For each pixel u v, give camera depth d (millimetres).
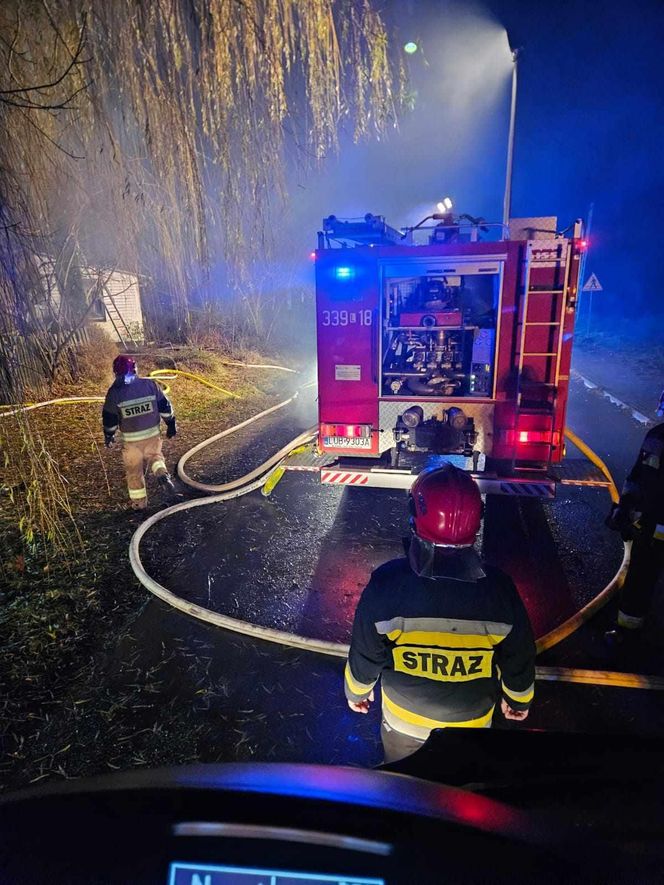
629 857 836
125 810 824
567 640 3414
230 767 913
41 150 5938
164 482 6398
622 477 6512
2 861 773
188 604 3707
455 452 5016
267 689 3004
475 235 5977
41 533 4906
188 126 6109
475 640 1584
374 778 895
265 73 5766
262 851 775
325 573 4309
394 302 5281
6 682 3051
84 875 755
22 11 4809
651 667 3184
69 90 5262
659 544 3076
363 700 1800
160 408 5562
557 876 780
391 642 1666
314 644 3301
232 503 5762
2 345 6922
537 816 922
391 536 4977
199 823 799
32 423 8266
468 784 1171
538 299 4668
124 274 12094
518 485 4852
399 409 5223
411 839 790
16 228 5820
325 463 5406
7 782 2414
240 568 4383
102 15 5180
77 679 3090
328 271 5082
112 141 5828
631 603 3236
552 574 4297
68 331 10758
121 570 4312
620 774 1135
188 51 5590
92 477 6496
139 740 2650
